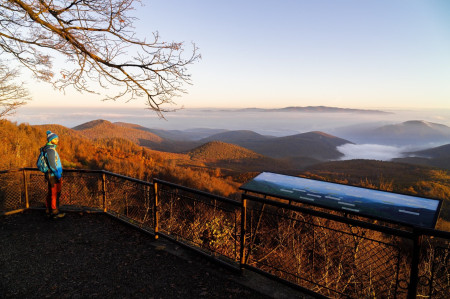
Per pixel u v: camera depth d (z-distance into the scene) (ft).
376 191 11.66
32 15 11.96
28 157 39.68
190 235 15.03
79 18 13.07
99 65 13.60
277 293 10.18
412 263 7.49
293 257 13.38
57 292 10.00
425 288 11.78
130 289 10.28
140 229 15.25
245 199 10.90
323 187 12.37
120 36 13.30
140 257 12.69
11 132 55.21
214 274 11.44
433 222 8.41
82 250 13.24
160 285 10.57
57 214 16.85
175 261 12.42
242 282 10.83
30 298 9.63
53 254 12.78
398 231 7.58
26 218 16.99
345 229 16.55
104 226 16.10
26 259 12.28
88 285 10.47
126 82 14.03
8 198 18.01
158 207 14.52
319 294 9.53
